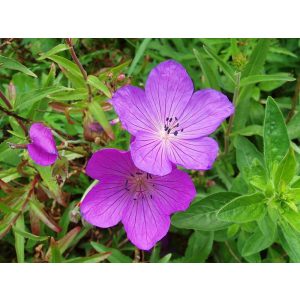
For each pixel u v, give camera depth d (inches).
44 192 4.8
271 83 5.8
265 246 4.3
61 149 4.5
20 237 4.4
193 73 6.1
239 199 4.0
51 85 4.6
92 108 4.4
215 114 4.0
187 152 4.0
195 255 5.1
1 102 4.5
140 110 4.1
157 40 6.2
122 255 5.0
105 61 6.2
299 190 4.0
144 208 4.1
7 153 4.5
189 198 4.0
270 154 4.2
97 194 4.1
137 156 3.7
